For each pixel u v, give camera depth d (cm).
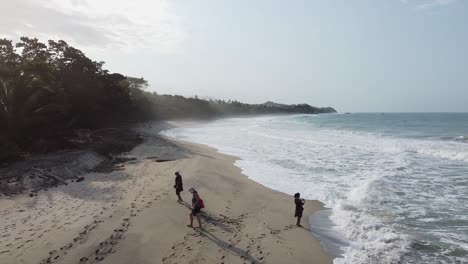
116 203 1432
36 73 2628
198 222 1223
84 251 998
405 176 1881
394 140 3550
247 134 4806
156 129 5944
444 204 1398
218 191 1659
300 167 2247
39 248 1012
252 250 1026
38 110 2552
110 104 4794
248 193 1633
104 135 3653
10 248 1009
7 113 2364
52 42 4097
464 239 1059
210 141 3931
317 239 1107
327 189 1689
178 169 2153
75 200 1473
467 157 2317
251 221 1266
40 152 2336
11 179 1662
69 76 3997
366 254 985
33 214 1297
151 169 2148
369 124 7012
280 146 3309
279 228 1202
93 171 2100
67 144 2592
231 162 2466
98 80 4619
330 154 2730
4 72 2423
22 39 3678
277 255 996
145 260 955
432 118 10581
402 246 1016
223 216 1312
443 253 969
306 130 5409
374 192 1569
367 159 2455
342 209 1370
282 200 1526
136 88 7606
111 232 1130
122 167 2219
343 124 7125
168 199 1495
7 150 2066
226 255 990
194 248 1030
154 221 1234
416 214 1288
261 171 2141
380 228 1158
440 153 2539
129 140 3578
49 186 1692
